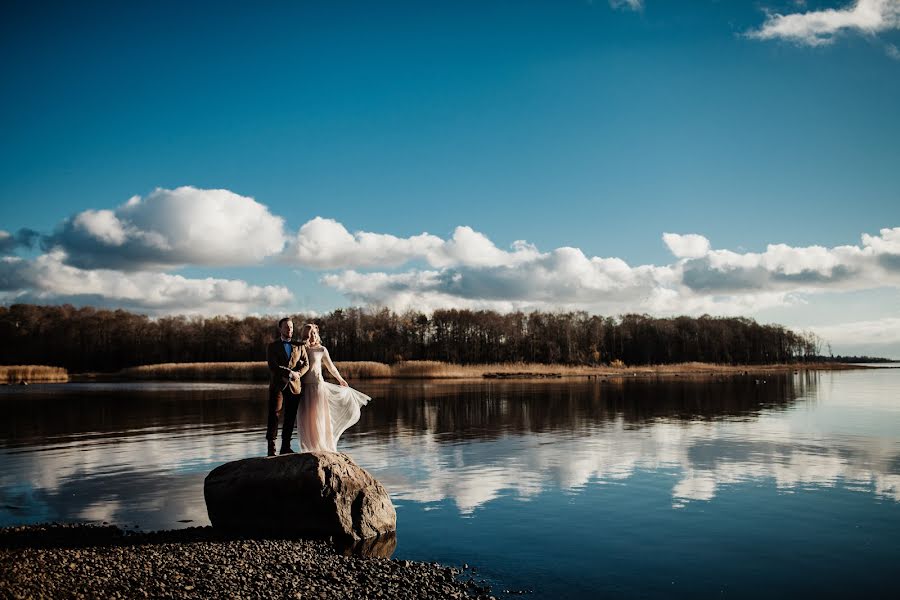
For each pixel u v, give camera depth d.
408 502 10.68
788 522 9.22
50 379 65.88
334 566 7.35
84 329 104.50
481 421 23.05
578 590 6.73
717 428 20.17
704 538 8.51
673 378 65.69
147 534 8.59
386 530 9.05
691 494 11.01
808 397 35.06
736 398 34.41
